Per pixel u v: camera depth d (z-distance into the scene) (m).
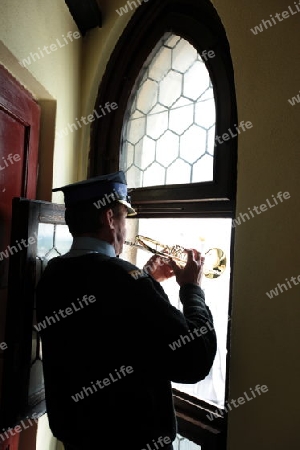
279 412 0.83
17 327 0.96
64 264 0.81
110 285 0.72
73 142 1.38
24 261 0.96
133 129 1.40
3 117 1.03
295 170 0.82
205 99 1.19
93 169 1.43
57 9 1.21
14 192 1.11
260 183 0.89
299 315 0.80
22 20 1.00
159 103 1.34
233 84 1.04
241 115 0.94
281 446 0.82
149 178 1.35
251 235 0.90
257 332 0.88
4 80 1.01
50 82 1.19
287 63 0.84
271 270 0.86
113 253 0.87
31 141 1.19
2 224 1.05
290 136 0.83
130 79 1.36
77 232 0.85
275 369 0.84
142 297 0.71
